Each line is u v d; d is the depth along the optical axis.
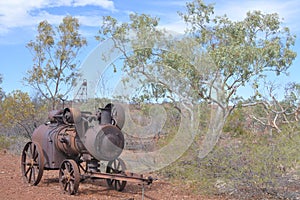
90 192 9.17
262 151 8.75
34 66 22.36
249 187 9.02
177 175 10.13
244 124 13.79
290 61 15.69
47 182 10.30
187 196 8.95
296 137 9.16
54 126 9.87
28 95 19.45
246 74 14.33
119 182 9.31
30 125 19.39
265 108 16.03
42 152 9.69
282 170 8.85
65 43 22.75
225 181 9.06
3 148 17.94
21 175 11.30
